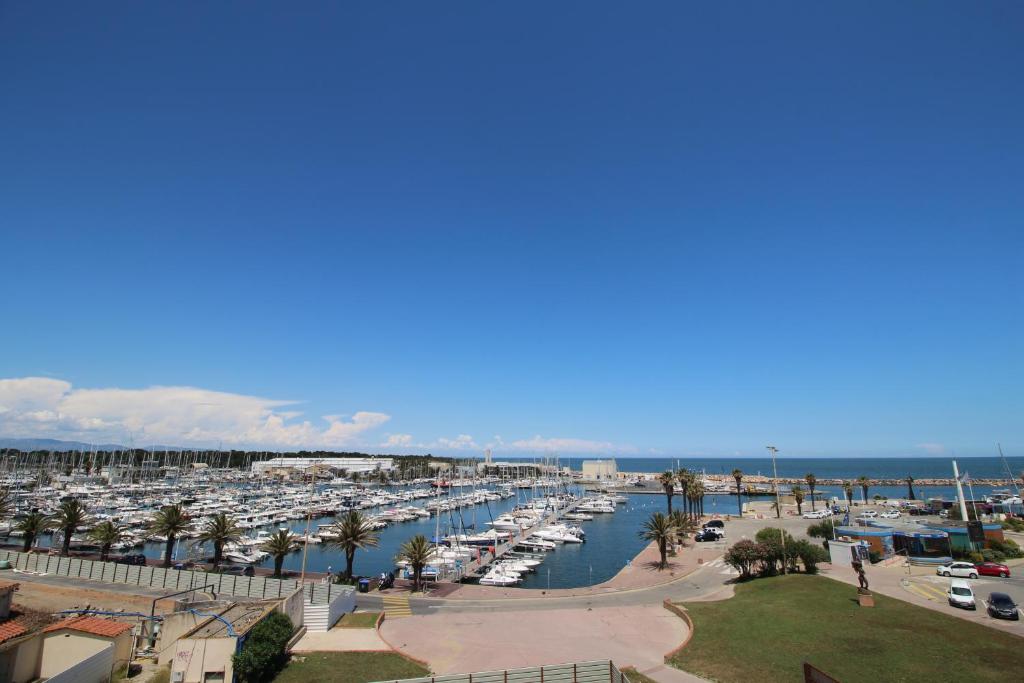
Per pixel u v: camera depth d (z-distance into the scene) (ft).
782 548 219.00
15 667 115.65
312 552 383.86
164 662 132.46
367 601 208.13
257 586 192.65
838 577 202.59
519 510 570.05
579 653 142.31
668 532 269.44
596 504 630.33
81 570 215.51
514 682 120.26
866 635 133.08
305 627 162.61
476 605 202.39
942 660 115.34
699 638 147.54
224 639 121.29
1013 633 127.95
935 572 210.18
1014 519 332.19
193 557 308.81
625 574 262.26
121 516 440.86
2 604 149.89
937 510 407.03
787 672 119.44
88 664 114.52
